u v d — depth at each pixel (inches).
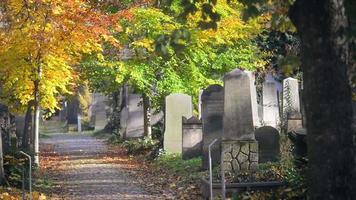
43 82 674.8
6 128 778.8
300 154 460.1
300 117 682.2
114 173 763.4
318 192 256.1
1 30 597.9
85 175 745.6
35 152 754.8
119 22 781.9
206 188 507.2
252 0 327.3
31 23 596.7
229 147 577.3
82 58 818.8
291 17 264.1
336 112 251.9
